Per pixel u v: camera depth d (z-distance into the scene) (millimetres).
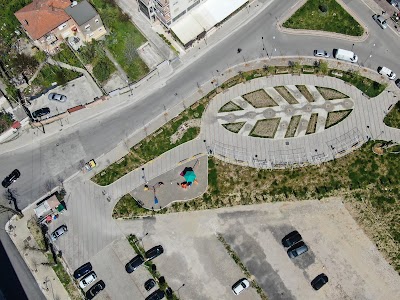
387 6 128000
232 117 118000
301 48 124500
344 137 115125
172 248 107688
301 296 103438
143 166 114375
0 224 110500
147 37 125812
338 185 111125
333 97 119312
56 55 125250
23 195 112875
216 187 111938
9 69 123750
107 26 127000
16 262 107625
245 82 121375
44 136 117812
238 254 106812
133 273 106062
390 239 106688
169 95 120688
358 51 123750
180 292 104438
